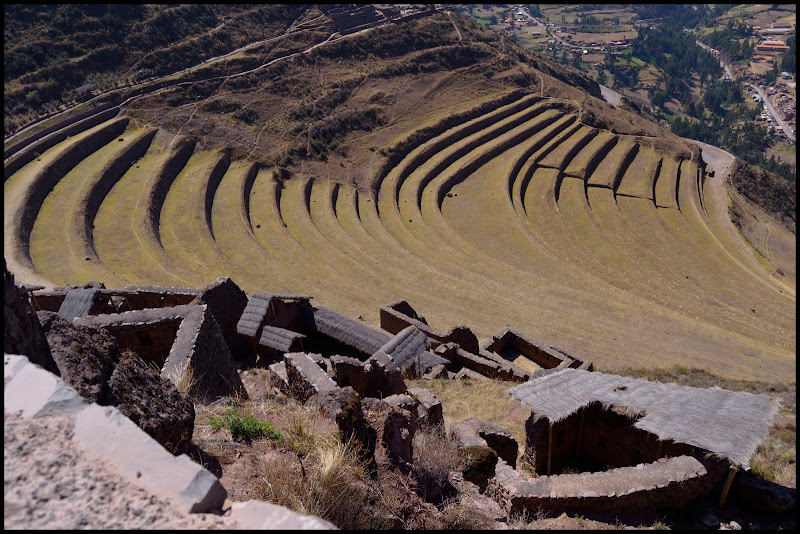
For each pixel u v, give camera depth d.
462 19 141.50
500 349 31.02
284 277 55.28
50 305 21.77
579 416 14.23
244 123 93.88
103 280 49.22
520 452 14.91
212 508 4.36
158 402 8.08
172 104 92.44
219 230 67.56
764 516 11.63
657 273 73.62
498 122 112.56
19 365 5.18
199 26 110.50
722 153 129.12
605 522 10.77
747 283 72.12
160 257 56.41
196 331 12.75
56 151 74.31
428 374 22.70
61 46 92.94
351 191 85.19
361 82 111.44
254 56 108.00
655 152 115.19
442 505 9.24
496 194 89.50
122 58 98.19
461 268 63.44
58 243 56.88
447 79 120.25
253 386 14.87
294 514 4.22
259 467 8.07
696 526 11.13
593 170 105.56
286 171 86.50
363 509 7.68
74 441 4.58
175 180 78.88
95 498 4.14
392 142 99.75
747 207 107.12
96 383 7.36
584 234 83.62
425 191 89.88
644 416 13.11
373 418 9.53
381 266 61.19
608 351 43.22
